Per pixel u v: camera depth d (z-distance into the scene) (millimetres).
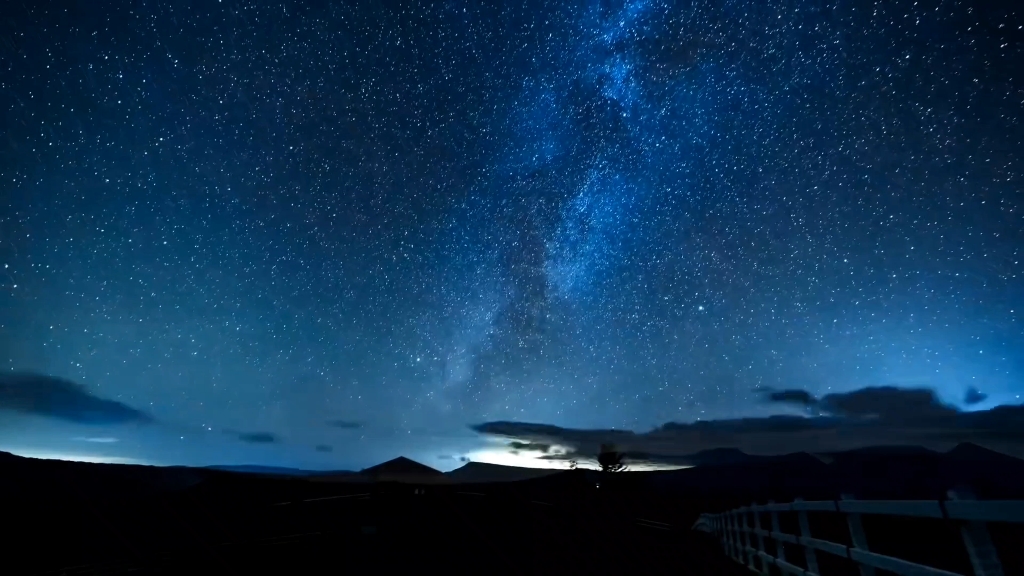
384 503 31656
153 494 36469
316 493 37188
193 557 13555
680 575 10930
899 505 4062
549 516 27328
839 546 5676
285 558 13375
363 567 12109
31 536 18125
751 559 10820
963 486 3305
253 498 34531
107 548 15789
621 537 18594
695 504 34188
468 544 16094
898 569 4172
